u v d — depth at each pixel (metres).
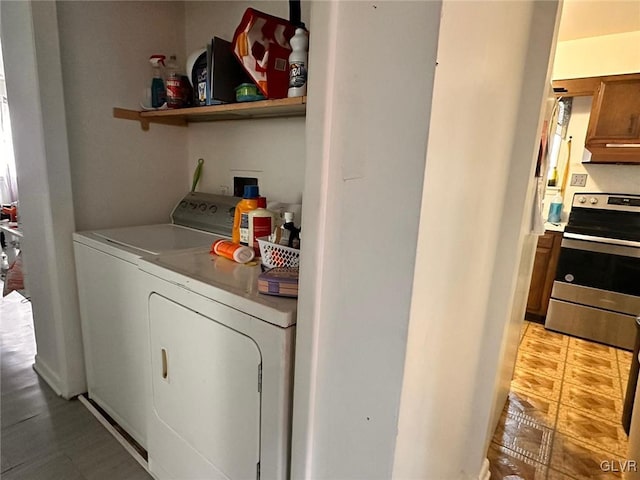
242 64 1.37
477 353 1.35
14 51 1.64
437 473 1.14
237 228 1.46
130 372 1.51
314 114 0.70
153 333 1.29
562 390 2.20
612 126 2.84
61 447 1.57
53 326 1.85
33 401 1.85
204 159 2.10
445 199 0.73
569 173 3.29
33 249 1.88
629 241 2.71
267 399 0.94
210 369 1.08
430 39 0.56
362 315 0.71
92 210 1.83
